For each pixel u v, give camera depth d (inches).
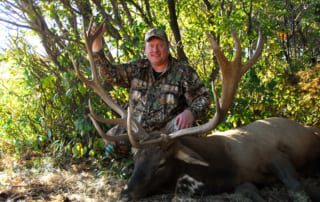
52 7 119.5
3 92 142.2
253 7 177.2
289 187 87.4
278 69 159.9
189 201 80.0
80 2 122.9
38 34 126.9
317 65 134.1
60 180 102.3
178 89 93.4
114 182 99.7
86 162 117.3
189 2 159.2
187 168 83.3
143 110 94.3
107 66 95.2
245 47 150.0
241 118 124.3
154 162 79.5
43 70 128.9
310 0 241.4
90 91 117.3
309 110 138.4
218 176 86.5
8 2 125.2
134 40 118.0
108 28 124.7
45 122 130.1
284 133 100.0
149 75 95.0
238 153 91.0
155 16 150.9
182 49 141.6
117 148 102.0
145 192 78.8
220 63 82.7
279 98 136.3
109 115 119.1
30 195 91.0
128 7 141.5
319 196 87.4
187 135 81.2
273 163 91.7
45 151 129.3
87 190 93.9
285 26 228.5
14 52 127.6
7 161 123.3
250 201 82.6
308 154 103.4
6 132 138.7
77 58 117.1
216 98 79.8
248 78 124.8
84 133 116.4
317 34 281.0
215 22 148.1
